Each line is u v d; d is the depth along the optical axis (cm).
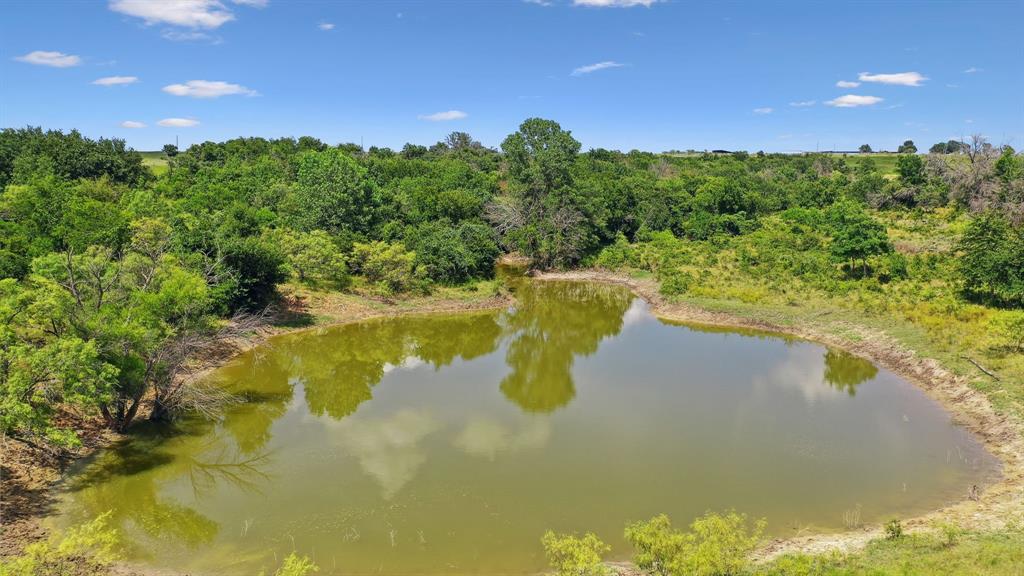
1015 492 2144
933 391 3180
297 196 6494
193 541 1964
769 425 2875
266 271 4400
